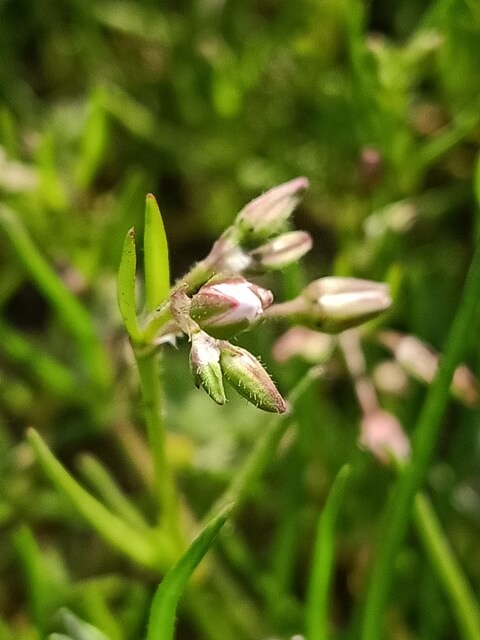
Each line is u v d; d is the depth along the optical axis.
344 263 0.05
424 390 0.05
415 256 0.05
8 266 0.05
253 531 0.05
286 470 0.05
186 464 0.05
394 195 0.05
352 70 0.05
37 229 0.05
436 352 0.05
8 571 0.05
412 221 0.05
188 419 0.05
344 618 0.05
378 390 0.05
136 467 0.05
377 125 0.05
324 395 0.05
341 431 0.05
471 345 0.05
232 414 0.05
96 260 0.05
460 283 0.05
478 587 0.05
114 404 0.05
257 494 0.05
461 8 0.05
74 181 0.05
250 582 0.05
